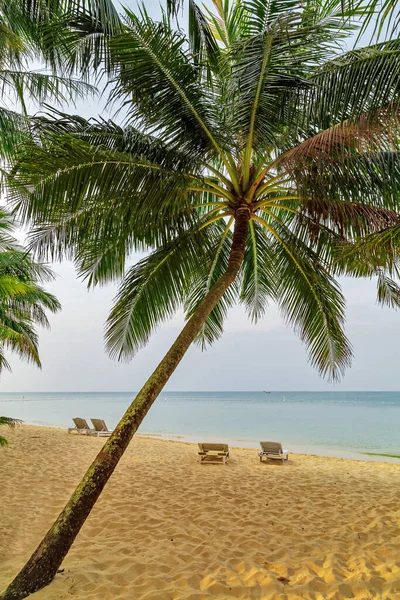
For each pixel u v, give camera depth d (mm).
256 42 3436
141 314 5652
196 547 4016
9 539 4086
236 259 4539
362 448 14445
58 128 3930
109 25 3754
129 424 3312
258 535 4418
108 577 3223
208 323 7219
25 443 10859
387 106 3049
